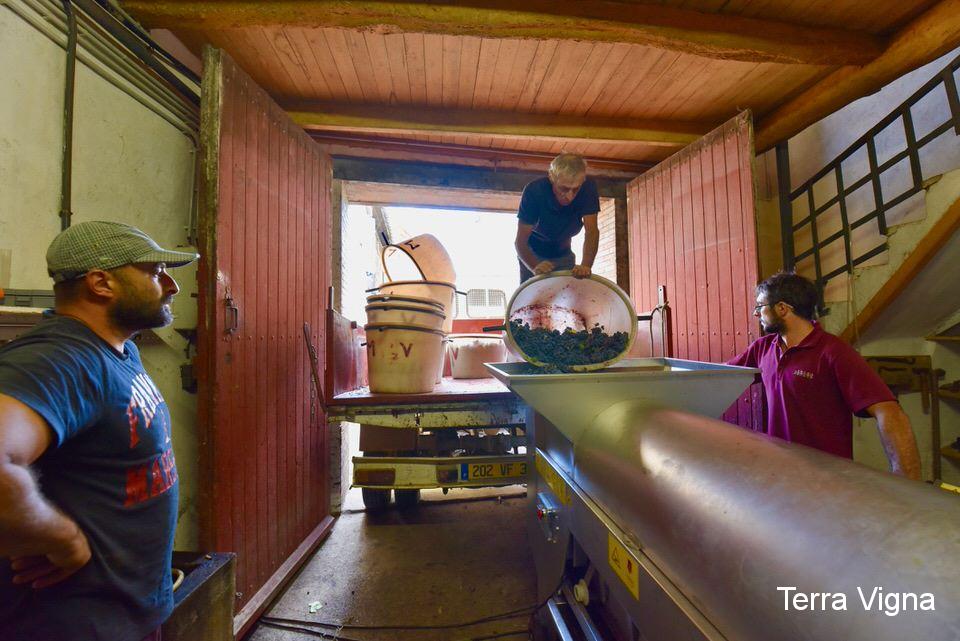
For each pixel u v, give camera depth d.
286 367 2.94
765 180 4.49
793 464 0.87
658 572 1.01
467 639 2.27
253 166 2.55
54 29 1.68
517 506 4.07
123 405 1.08
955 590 0.53
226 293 2.26
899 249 3.09
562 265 3.21
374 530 3.57
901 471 1.55
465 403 2.92
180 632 1.34
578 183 2.54
